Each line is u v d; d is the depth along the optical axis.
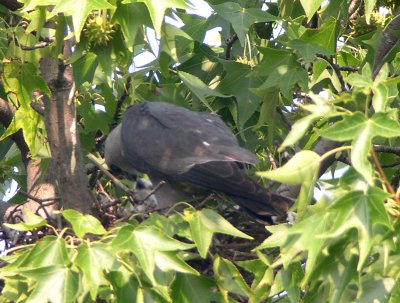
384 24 12.77
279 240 8.21
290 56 10.99
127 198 10.94
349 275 7.51
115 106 12.64
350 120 6.93
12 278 8.28
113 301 8.30
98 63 10.91
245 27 11.46
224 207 11.10
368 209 6.93
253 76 12.09
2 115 12.58
